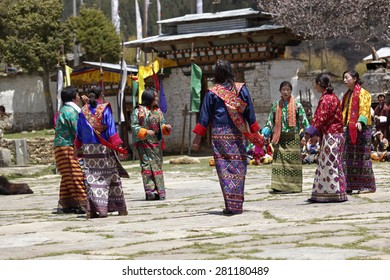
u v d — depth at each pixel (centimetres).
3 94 4297
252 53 3222
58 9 4434
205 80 3341
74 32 4875
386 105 2573
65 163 1262
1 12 4381
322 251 736
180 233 920
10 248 847
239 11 3372
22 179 2392
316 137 1220
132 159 3195
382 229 880
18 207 1450
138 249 799
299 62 3194
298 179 1438
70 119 1254
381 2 4119
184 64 3362
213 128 1106
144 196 1584
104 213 1155
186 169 2453
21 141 2945
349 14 4166
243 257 716
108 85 3328
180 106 3381
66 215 1249
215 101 1095
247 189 1609
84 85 3369
